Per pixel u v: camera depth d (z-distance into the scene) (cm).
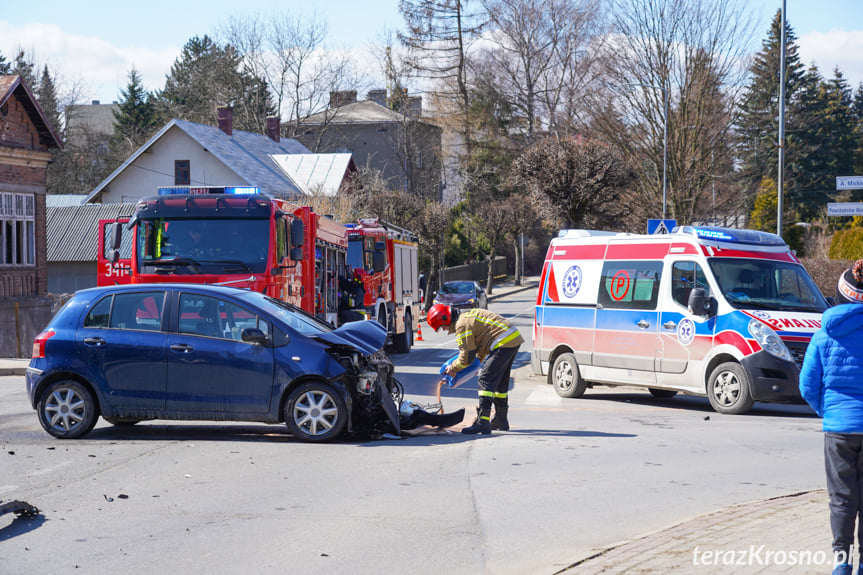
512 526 781
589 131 4884
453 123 7962
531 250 9931
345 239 2534
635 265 1794
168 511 838
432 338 4097
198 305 1226
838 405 605
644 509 837
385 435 1243
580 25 7525
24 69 9531
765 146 8300
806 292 1673
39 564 684
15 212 3372
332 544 731
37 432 1294
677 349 1678
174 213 1742
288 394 1200
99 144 10050
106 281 1767
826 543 687
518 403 1780
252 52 8250
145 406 1209
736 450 1145
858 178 2830
